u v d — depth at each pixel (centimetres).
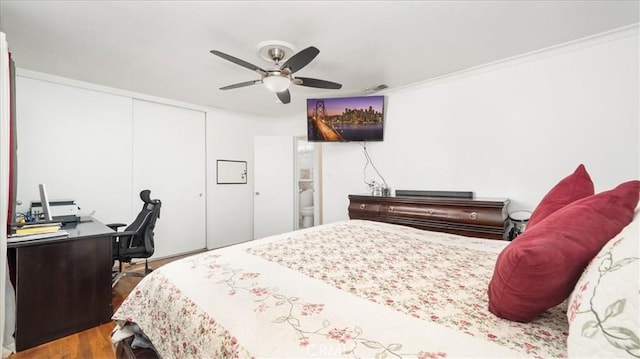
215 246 455
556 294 74
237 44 228
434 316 85
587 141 226
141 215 311
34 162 298
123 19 192
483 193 282
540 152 248
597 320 54
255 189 495
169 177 406
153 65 272
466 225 262
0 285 170
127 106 361
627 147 210
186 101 409
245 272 125
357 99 356
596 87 221
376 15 189
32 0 171
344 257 146
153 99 381
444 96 308
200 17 190
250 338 78
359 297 99
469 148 291
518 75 259
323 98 367
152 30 207
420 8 182
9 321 190
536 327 79
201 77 305
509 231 261
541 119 247
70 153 320
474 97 287
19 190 289
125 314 138
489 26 205
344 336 75
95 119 336
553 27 206
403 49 241
